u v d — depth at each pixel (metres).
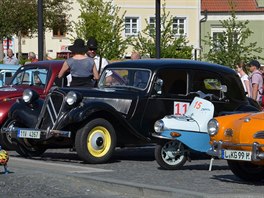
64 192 11.53
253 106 16.92
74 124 14.82
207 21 65.25
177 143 14.10
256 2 64.75
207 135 13.90
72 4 63.03
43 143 15.57
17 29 54.66
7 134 16.42
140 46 35.97
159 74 15.93
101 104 14.77
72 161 15.48
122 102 15.60
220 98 16.44
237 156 11.55
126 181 11.95
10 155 16.78
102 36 40.31
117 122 15.12
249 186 11.95
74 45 16.48
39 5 20.64
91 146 14.79
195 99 14.15
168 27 37.31
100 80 16.61
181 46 36.91
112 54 40.16
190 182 12.23
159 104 15.85
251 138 11.35
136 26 63.81
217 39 34.03
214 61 33.62
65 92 14.97
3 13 53.84
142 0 63.66
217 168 14.52
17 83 18.84
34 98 15.77
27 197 11.10
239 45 33.62
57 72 18.36
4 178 12.66
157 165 14.95
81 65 16.34
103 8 45.09
